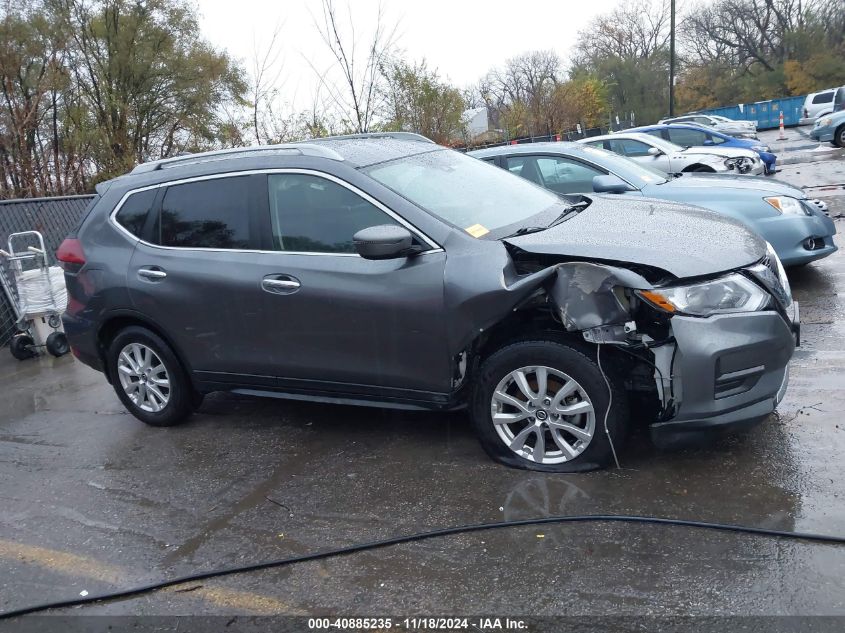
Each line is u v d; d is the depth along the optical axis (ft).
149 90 83.92
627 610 9.30
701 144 48.37
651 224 13.61
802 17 195.62
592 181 23.39
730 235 13.10
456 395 13.47
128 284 16.35
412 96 45.19
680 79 215.31
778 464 12.34
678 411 11.80
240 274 14.85
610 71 215.92
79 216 32.42
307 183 14.46
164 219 16.17
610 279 11.64
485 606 9.73
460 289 12.57
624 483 12.24
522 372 12.67
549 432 12.97
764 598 9.21
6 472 16.14
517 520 11.57
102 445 17.10
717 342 11.41
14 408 21.02
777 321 11.82
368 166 14.37
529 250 12.57
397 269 13.24
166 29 84.17
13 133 44.70
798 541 10.26
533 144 25.08
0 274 27.94
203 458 15.56
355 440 15.48
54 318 26.99
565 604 9.56
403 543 11.41
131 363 17.33
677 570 9.95
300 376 14.79
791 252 21.35
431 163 15.62
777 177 52.75
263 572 11.12
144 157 71.20
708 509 11.24
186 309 15.66
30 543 12.81
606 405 12.16
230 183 15.34
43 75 49.39
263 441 16.07
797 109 142.31
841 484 11.53
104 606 10.77
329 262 13.97
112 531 12.94
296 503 13.08
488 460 13.69
